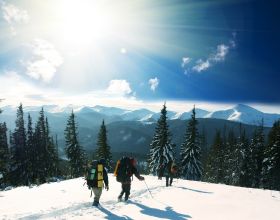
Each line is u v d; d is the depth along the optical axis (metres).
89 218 10.69
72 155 65.25
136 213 11.69
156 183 24.30
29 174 61.50
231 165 68.12
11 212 12.05
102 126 66.88
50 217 11.10
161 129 58.34
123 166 14.74
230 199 16.45
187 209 12.95
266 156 59.12
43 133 66.06
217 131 79.50
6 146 57.22
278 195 19.31
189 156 57.66
